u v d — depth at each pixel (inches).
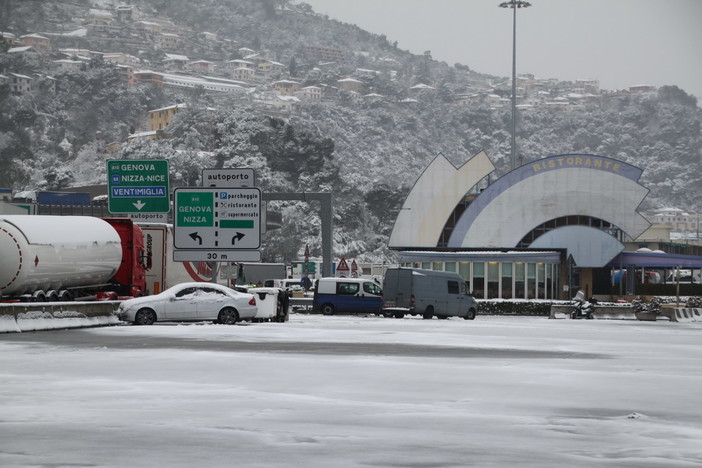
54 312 1547.7
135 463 422.9
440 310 2539.4
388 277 2517.2
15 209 3390.7
